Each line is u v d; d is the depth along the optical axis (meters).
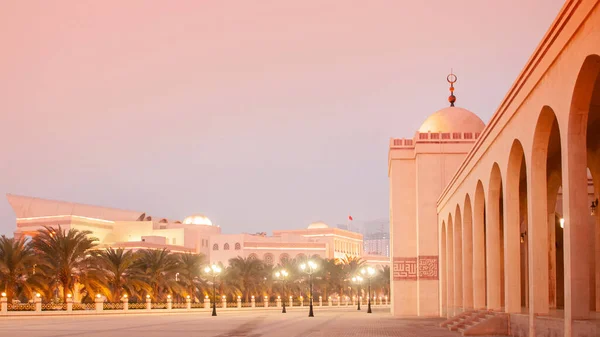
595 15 12.27
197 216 119.81
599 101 18.11
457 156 45.47
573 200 14.24
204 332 27.84
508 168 20.94
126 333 27.19
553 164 24.97
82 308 49.66
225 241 107.19
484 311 24.84
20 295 48.44
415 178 47.12
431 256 44.81
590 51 12.58
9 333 27.11
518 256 21.25
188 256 67.62
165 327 32.41
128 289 54.88
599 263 21.70
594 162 22.00
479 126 46.94
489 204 24.28
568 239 14.30
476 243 27.67
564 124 14.52
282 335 25.64
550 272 25.84
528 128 17.97
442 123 46.97
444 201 39.72
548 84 15.80
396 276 46.25
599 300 21.61
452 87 50.28
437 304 44.41
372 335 25.12
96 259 51.75
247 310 67.62
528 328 19.00
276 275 74.25
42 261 48.28
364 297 104.81
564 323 14.82
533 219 17.77
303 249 110.81
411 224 46.69
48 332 27.89
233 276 72.88
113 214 105.00
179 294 63.53
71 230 50.81
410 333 26.25
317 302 87.81
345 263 98.06
